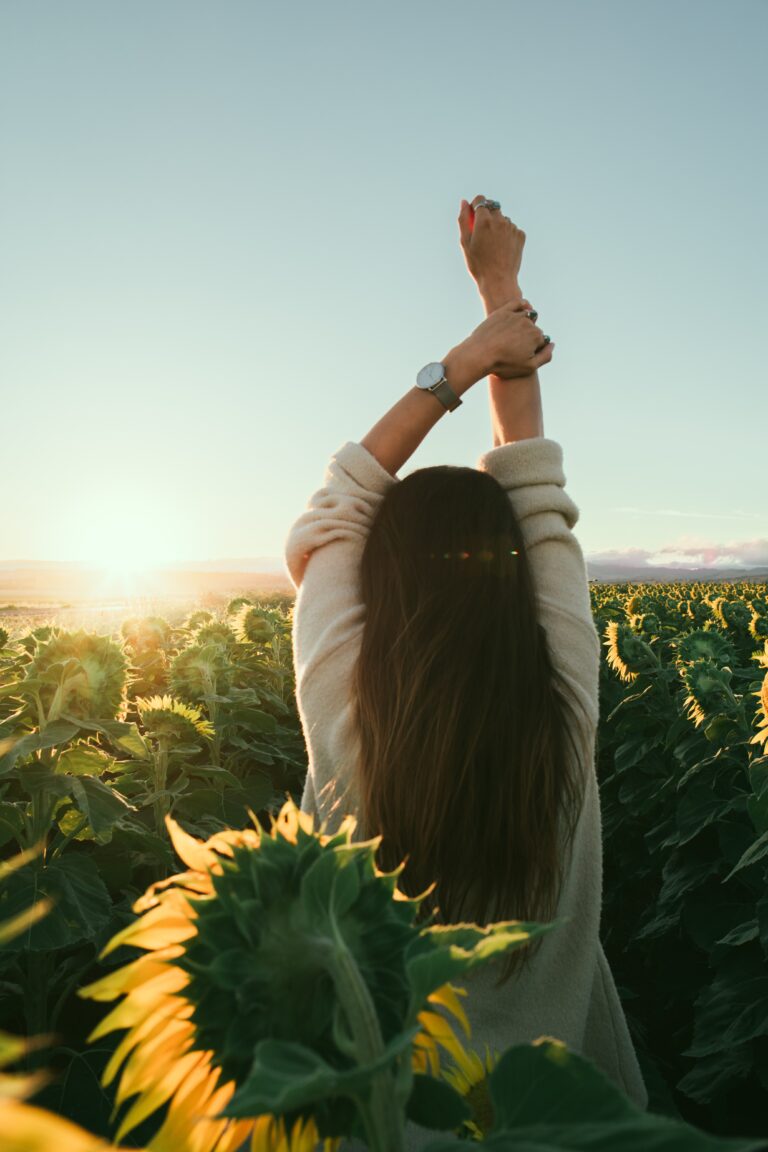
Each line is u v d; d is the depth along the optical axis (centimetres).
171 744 411
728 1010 304
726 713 427
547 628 158
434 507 153
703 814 400
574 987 158
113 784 401
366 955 55
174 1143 56
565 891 157
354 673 154
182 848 60
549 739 146
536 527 165
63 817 322
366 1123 48
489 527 152
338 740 153
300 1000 53
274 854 56
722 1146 38
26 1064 258
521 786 143
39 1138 28
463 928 54
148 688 675
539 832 144
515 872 143
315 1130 57
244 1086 41
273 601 1508
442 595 148
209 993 54
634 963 477
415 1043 63
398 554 153
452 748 141
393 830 144
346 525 168
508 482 167
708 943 375
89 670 298
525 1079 46
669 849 490
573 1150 41
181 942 55
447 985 62
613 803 556
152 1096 56
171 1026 55
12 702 424
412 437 171
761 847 281
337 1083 42
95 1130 226
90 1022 308
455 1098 56
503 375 172
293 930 53
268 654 783
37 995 275
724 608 1146
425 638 146
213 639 703
